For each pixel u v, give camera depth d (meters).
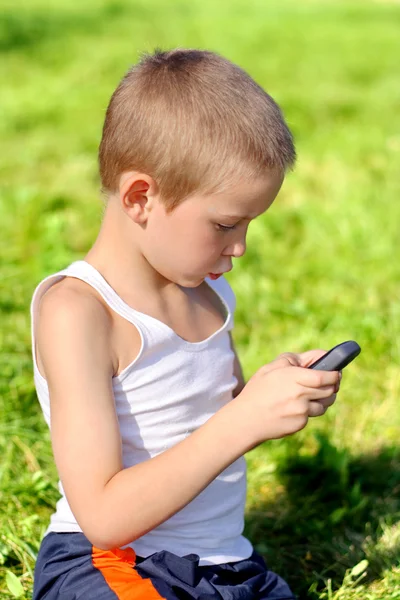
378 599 3.19
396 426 4.41
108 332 2.56
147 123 2.48
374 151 9.38
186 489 2.40
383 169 8.68
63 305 2.52
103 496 2.39
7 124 10.12
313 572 3.41
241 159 2.43
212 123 2.44
